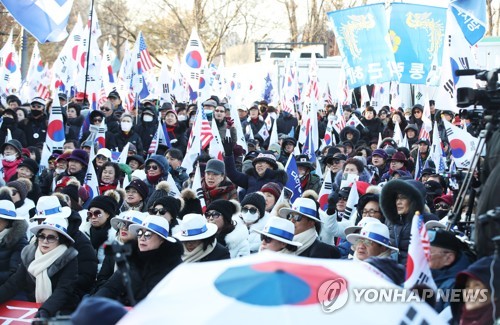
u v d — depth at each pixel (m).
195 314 3.04
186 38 49.81
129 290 4.12
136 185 9.71
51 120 14.35
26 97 24.61
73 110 17.09
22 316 7.45
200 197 10.09
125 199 9.84
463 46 10.84
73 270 7.48
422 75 15.60
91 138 15.30
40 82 24.08
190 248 7.54
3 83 23.70
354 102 26.92
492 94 5.07
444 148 16.31
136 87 19.22
